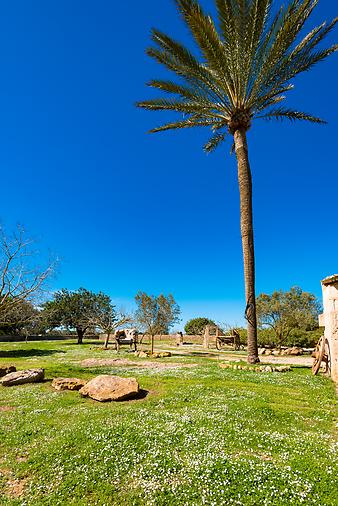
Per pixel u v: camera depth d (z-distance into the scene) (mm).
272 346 36500
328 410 9133
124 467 5703
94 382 10727
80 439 6777
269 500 4688
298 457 5863
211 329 42562
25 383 13094
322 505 4566
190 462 5723
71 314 47031
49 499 5055
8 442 7090
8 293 25016
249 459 5789
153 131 20781
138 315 38719
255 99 18281
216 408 8734
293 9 15133
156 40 17344
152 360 21547
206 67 18594
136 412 8508
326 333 14344
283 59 16844
